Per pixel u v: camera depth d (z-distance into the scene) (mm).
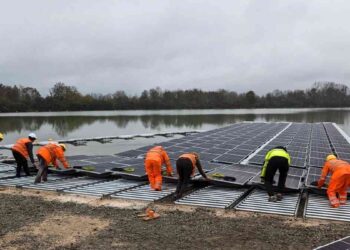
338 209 9750
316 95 126812
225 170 14125
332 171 10266
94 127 53375
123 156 18328
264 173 10828
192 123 61625
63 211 9836
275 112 105625
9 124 58312
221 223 8852
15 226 8633
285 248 7352
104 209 10031
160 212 9789
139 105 115500
